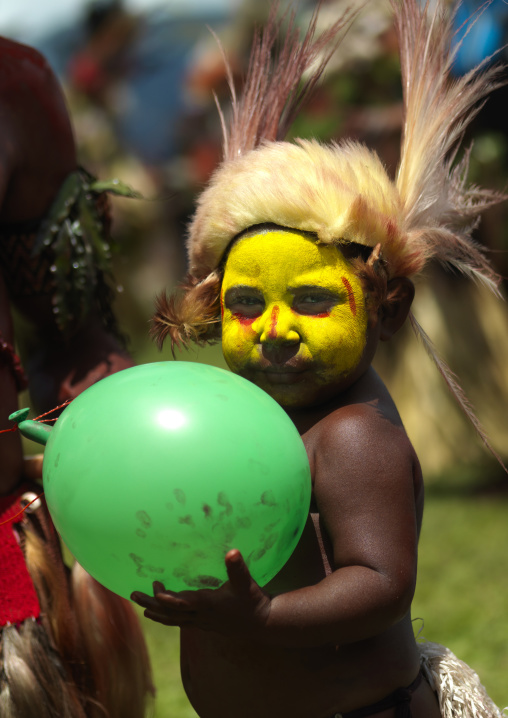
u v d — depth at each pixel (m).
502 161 7.65
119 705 3.61
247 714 2.91
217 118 12.90
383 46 7.90
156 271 11.70
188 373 2.63
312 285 2.78
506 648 5.45
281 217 2.79
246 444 2.49
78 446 2.53
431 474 8.30
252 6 10.88
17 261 3.77
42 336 3.95
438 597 6.23
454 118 3.21
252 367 2.86
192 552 2.46
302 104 3.47
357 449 2.74
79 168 3.98
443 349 8.34
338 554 2.70
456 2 3.34
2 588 3.36
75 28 13.69
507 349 8.56
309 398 2.85
